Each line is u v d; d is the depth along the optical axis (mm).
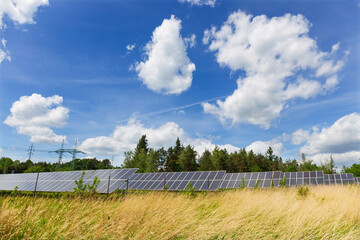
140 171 53406
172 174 21172
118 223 6047
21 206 6918
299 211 7371
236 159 74688
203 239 5414
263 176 22375
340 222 6664
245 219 6578
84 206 7570
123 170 18438
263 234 5711
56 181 19203
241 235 5648
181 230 5941
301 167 58719
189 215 7117
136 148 75062
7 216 5527
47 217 6539
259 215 7523
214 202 10391
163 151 71438
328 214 6898
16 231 5270
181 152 65562
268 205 8484
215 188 17391
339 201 8914
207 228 5812
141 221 6480
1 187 21609
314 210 7340
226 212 7887
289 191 14609
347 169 50438
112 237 5488
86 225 6152
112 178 17266
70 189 15961
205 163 62781
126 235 5441
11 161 94625
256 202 9273
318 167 56875
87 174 19359
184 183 19219
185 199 10148
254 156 84500
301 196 11914
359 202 8352
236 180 23125
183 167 62438
